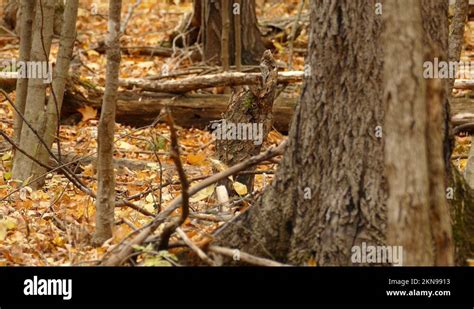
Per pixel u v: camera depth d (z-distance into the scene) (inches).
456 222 298.4
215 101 647.1
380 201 279.0
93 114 643.5
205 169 502.6
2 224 365.7
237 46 719.1
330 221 284.5
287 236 294.0
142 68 800.3
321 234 286.4
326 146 288.7
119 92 646.5
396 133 240.4
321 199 288.7
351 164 283.9
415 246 242.1
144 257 305.4
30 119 464.1
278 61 802.8
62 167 416.5
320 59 289.6
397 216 242.1
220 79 621.9
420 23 242.4
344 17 285.9
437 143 249.0
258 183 485.1
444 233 253.4
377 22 282.4
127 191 456.1
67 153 534.9
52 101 465.7
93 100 644.1
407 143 239.3
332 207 284.7
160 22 987.3
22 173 467.2
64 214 399.2
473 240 299.4
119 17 331.6
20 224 388.8
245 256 277.4
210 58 795.4
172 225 288.4
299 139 294.4
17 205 423.2
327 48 288.2
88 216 402.3
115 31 331.6
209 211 372.2
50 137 467.5
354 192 282.4
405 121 239.3
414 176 239.9
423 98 241.0
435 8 291.4
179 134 631.2
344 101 286.0
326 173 288.7
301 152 293.4
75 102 641.0
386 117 242.5
